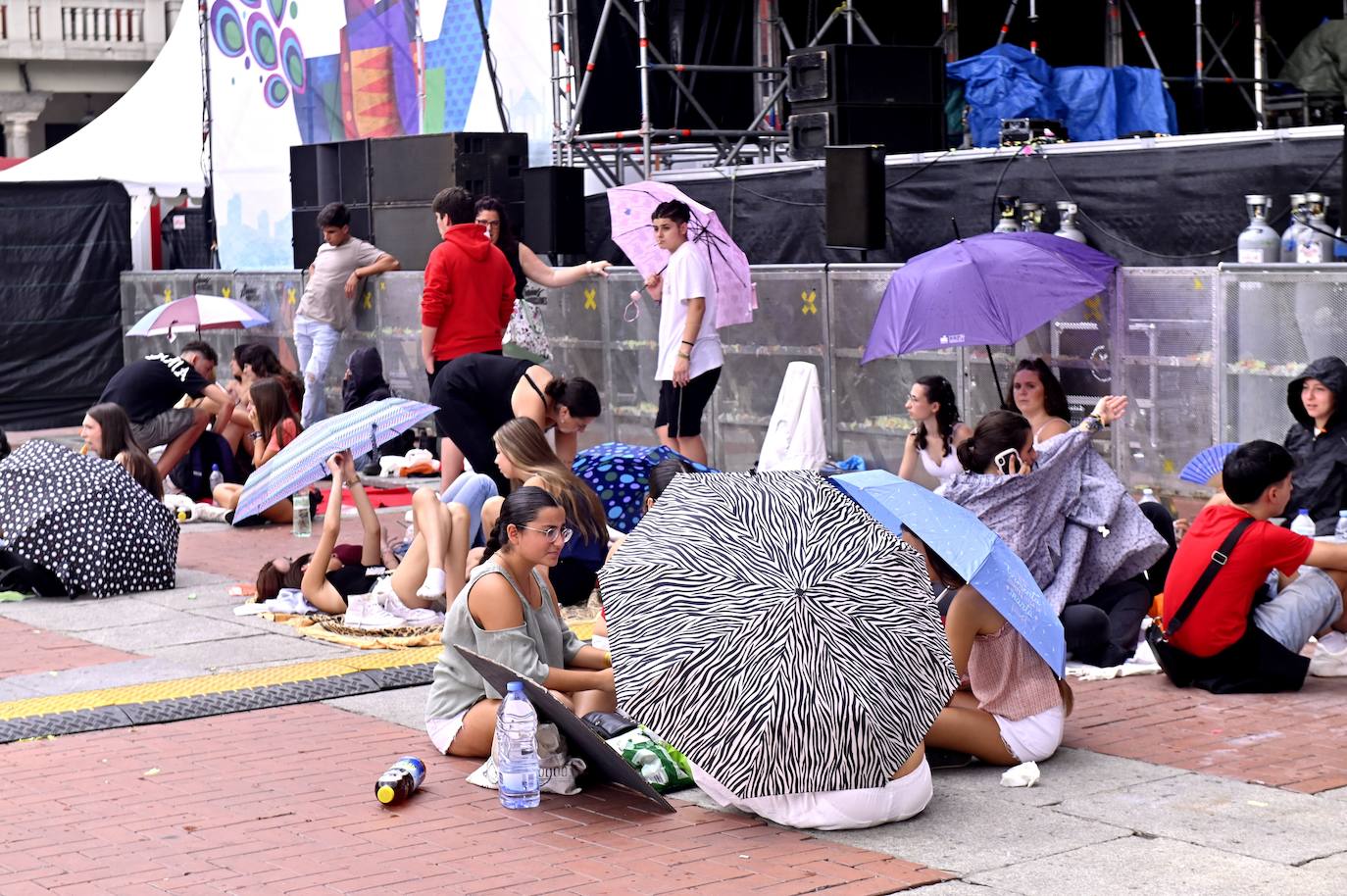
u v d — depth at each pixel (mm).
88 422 15773
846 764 7867
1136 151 16922
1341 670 10930
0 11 50594
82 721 10281
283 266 28094
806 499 8414
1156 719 10039
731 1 24703
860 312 17656
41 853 7902
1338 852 7582
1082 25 26641
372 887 7344
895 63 20938
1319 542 10609
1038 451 11555
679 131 23188
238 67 28391
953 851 7707
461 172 22547
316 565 13148
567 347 21312
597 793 8711
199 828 8234
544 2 23422
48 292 28344
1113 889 7148
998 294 14125
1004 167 18109
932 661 8070
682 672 7918
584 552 12977
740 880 7348
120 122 30672
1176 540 13336
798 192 20391
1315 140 15562
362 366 21891
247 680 11312
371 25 25953
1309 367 12719
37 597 14547
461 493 13469
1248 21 27234
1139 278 15164
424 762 9328
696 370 17344
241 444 19984
